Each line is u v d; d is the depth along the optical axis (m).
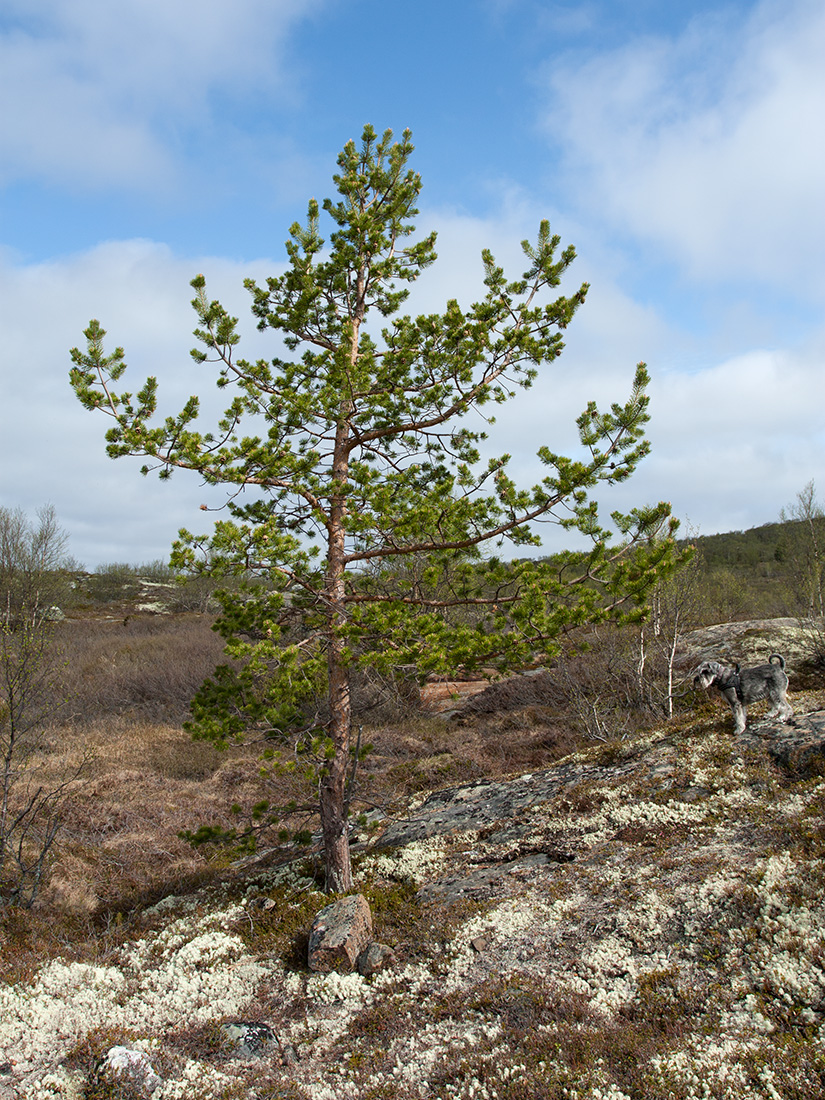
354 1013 5.66
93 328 6.89
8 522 24.86
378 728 16.84
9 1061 5.06
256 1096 4.72
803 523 22.89
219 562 7.15
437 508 7.92
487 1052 4.73
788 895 5.56
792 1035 4.24
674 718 11.77
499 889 7.26
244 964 6.79
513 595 8.23
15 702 9.52
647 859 7.07
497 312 8.29
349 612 7.71
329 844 7.97
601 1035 4.63
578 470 7.09
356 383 7.84
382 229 9.02
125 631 33.06
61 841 10.35
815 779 7.61
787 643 16.16
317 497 8.26
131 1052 4.93
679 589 14.81
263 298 9.03
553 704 16.48
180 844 10.98
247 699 8.30
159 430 6.97
